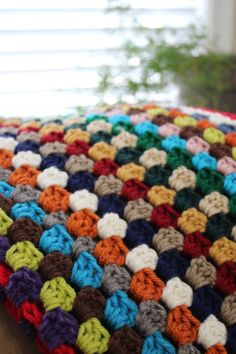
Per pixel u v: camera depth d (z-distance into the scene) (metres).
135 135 0.44
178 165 0.41
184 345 0.33
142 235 0.37
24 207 0.36
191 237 0.37
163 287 0.35
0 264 0.34
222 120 0.50
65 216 0.37
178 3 1.05
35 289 0.33
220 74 0.93
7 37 0.96
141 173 0.41
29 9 0.96
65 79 1.02
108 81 0.96
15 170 0.39
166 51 0.92
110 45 1.02
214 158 0.42
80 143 0.43
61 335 0.32
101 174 0.40
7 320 0.33
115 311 0.33
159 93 0.98
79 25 0.99
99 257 0.35
